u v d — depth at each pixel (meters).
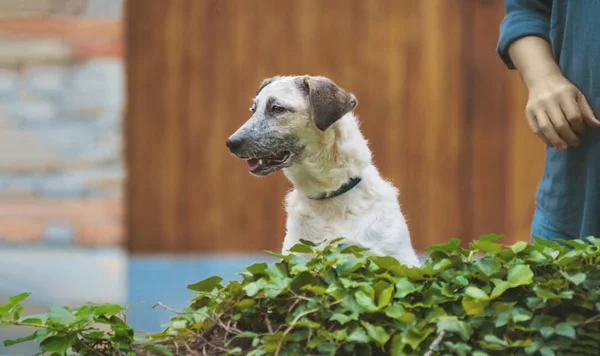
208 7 9.95
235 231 10.06
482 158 9.84
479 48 9.78
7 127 9.20
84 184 9.27
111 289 9.28
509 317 3.48
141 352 3.73
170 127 10.02
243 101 9.99
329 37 9.89
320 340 3.52
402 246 5.12
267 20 9.92
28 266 9.23
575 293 3.57
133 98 10.00
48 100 9.20
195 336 3.75
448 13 9.77
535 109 4.43
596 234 4.46
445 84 9.80
